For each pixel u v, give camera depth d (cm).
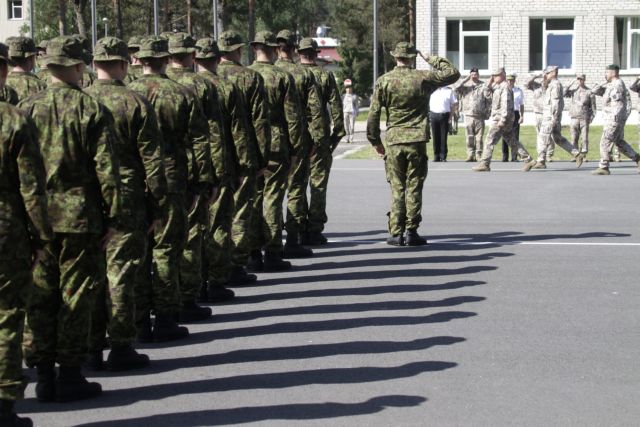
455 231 1619
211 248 1091
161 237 922
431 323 1000
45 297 744
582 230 1611
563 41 5131
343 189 2238
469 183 2319
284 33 1377
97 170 741
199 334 970
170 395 773
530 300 1105
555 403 746
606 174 2484
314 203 1491
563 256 1382
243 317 1038
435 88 1464
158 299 932
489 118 2955
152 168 838
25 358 752
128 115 830
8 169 655
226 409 735
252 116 1170
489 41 5153
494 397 760
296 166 1376
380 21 8562
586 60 5100
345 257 1395
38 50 1357
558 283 1198
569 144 2684
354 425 697
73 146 738
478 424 699
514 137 2886
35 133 668
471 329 974
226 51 1167
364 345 916
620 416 716
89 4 7031
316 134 1378
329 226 1705
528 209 1869
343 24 8675
